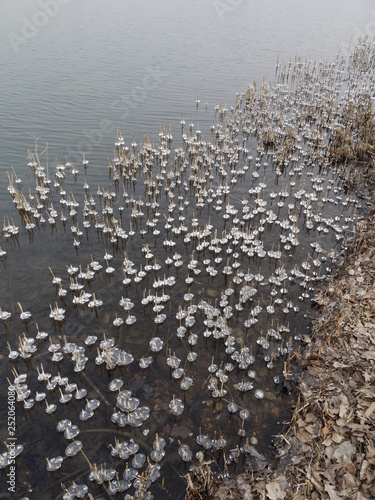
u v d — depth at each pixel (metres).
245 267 1.85
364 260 1.81
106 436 1.16
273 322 1.56
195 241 2.02
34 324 1.52
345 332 1.43
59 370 1.35
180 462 1.10
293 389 1.30
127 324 1.53
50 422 1.20
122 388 1.29
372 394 1.17
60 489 1.04
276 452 1.12
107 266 1.83
